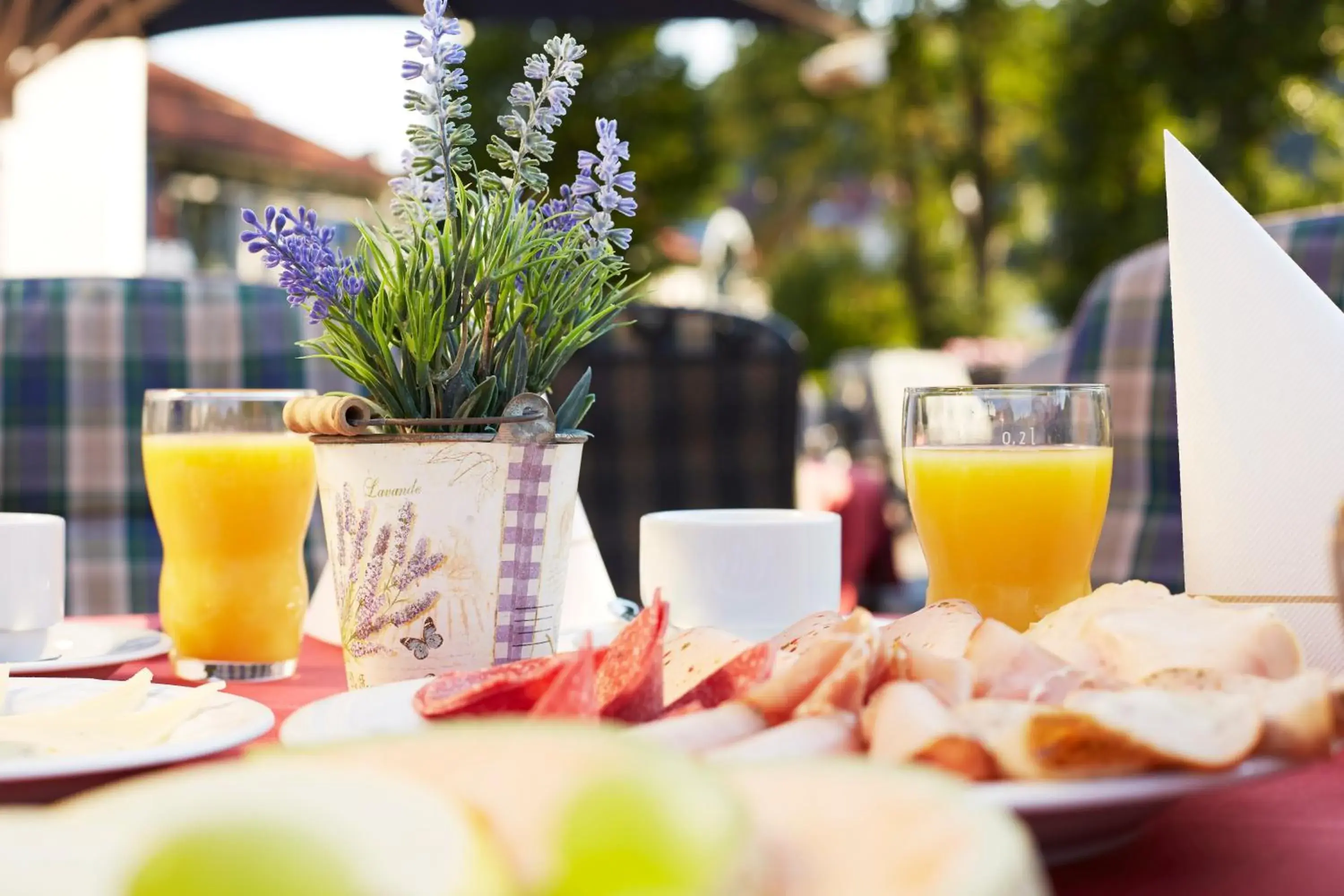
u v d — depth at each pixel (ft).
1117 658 1.86
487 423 2.39
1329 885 1.44
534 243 2.47
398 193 2.56
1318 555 2.43
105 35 11.21
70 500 6.28
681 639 2.15
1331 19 26.25
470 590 2.39
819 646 1.64
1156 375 6.08
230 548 2.90
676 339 7.01
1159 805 1.47
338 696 2.07
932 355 17.85
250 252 2.35
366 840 0.85
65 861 0.85
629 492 7.03
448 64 2.48
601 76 27.89
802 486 10.15
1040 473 2.62
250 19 11.49
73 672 2.74
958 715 1.54
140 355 6.41
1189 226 2.68
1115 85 27.71
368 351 2.44
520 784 0.94
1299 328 2.51
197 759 1.81
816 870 0.98
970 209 35.19
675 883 0.87
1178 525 5.88
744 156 38.65
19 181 16.03
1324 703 1.49
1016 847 0.90
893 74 34.37
